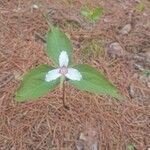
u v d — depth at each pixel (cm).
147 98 34
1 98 32
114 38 39
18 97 26
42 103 32
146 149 30
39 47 37
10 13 40
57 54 27
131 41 39
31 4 41
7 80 33
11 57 35
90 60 36
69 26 39
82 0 43
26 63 35
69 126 31
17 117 31
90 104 32
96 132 31
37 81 26
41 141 30
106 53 37
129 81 35
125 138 31
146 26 41
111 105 33
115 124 31
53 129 30
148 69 36
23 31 38
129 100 33
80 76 26
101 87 26
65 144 30
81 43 38
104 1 43
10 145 29
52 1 42
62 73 26
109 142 30
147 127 32
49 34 28
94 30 39
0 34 38
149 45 38
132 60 37
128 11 42
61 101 32
